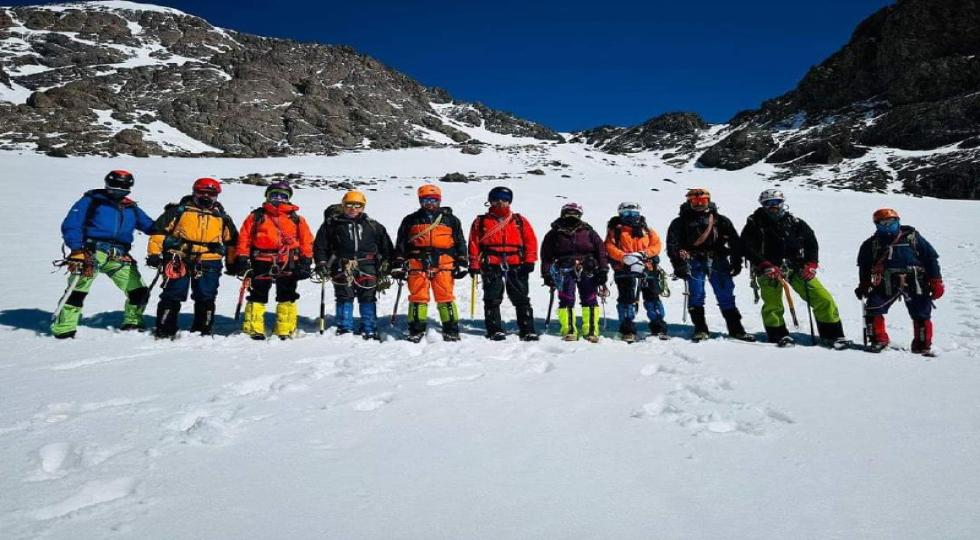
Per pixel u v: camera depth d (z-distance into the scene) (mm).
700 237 6840
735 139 78500
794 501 2578
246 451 3135
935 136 61844
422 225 6891
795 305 9562
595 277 6945
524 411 3844
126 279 6824
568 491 2670
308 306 9273
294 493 2639
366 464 2973
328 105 88562
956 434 3406
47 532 2270
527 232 7012
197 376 4688
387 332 7426
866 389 4352
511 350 5926
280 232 6762
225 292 10148
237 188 30672
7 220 16297
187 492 2641
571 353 5762
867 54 82375
